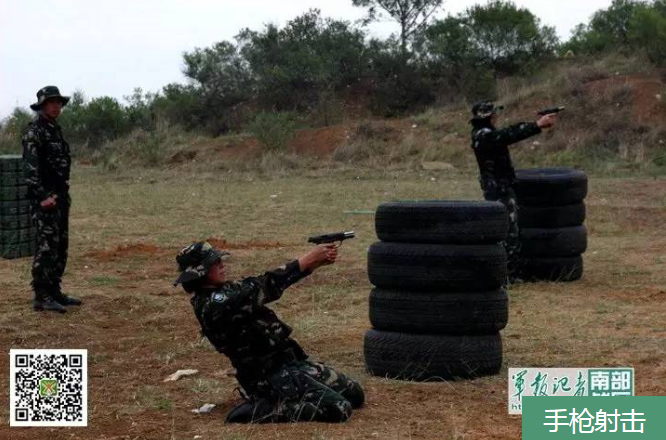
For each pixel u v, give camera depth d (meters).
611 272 13.30
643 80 34.00
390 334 7.51
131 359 8.56
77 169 35.22
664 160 29.25
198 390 7.36
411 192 25.05
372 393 7.08
